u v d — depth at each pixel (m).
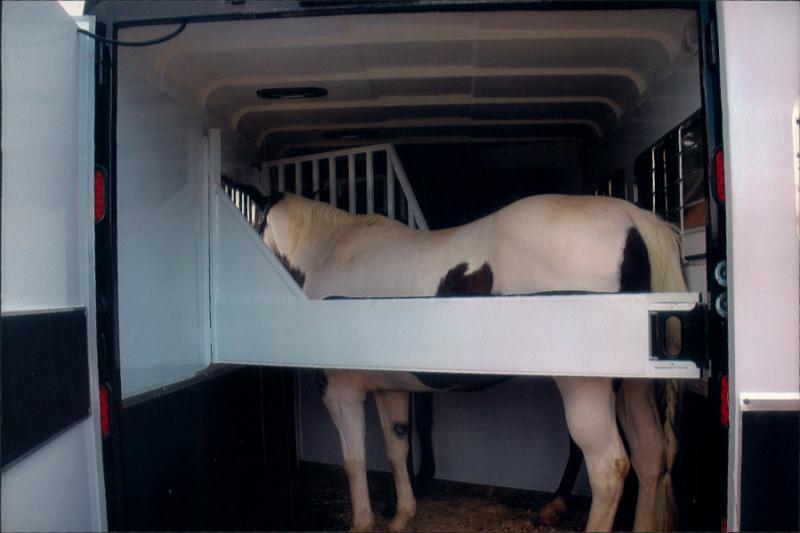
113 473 2.02
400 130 4.05
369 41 2.78
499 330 2.17
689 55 2.44
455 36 2.74
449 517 3.44
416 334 2.32
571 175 4.36
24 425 1.45
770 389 1.76
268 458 3.90
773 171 1.78
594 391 2.38
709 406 1.93
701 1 1.89
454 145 4.42
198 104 3.12
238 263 2.93
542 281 2.41
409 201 3.80
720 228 1.85
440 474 4.04
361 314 2.45
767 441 1.76
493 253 2.61
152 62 2.63
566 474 3.39
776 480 1.75
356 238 3.36
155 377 2.49
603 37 2.71
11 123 1.47
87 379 1.92
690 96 2.42
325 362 2.55
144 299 2.43
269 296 2.85
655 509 2.62
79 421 1.85
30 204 1.58
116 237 2.09
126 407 2.20
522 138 4.25
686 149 2.49
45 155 1.69
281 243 3.67
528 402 3.84
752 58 1.80
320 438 4.49
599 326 2.04
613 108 3.54
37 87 1.65
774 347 1.76
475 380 2.92
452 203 4.43
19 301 1.49
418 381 3.03
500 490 3.84
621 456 2.38
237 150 3.75
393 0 1.97
